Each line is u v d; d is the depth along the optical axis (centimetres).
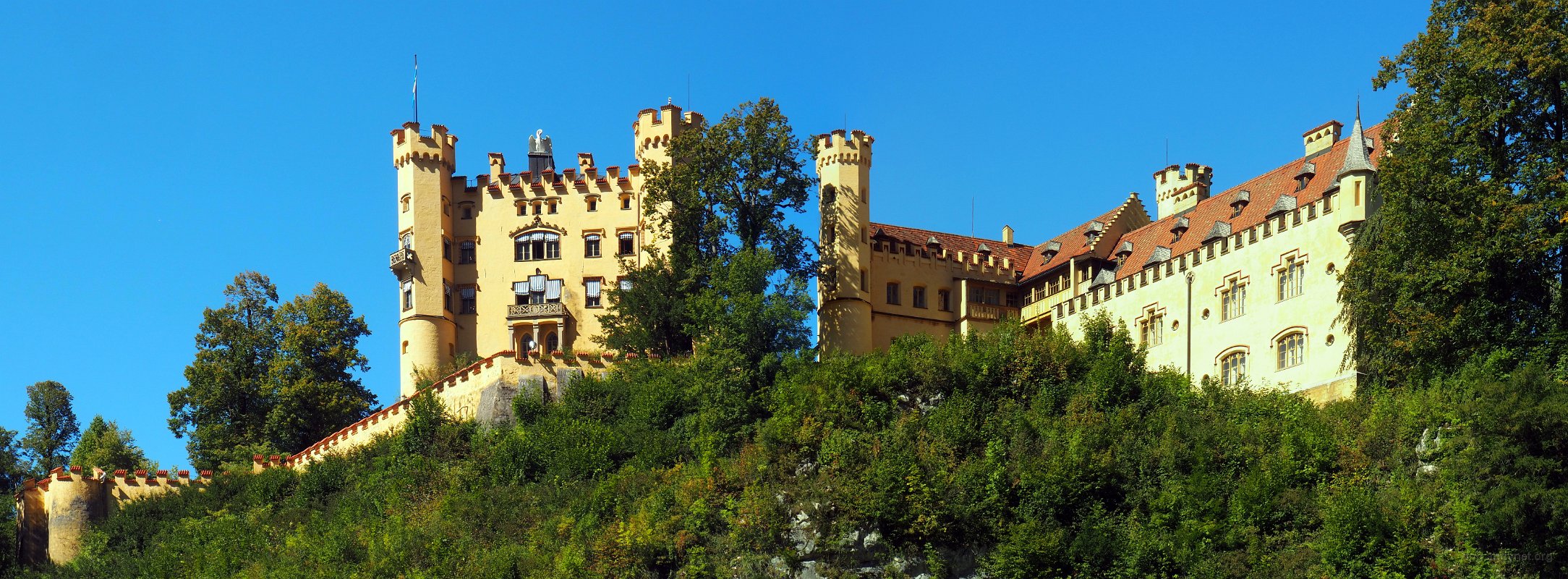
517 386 9619
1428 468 6844
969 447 7581
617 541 7531
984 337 8594
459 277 11431
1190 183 10944
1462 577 6353
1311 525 6856
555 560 7581
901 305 10638
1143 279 9569
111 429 11669
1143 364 8331
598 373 9769
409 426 9325
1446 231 7300
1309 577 6588
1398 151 7675
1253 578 6644
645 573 7444
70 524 9231
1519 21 7331
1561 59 7138
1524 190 7244
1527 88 7369
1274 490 6994
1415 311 7381
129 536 9062
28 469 11431
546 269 11338
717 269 9812
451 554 7750
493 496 8375
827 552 7188
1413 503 6638
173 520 9175
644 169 10625
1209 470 7231
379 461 9225
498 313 11338
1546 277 7244
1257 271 8856
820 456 7575
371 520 8294
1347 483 6962
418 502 8506
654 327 10019
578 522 7919
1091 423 7631
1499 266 7194
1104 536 6944
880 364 8288
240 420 10900
